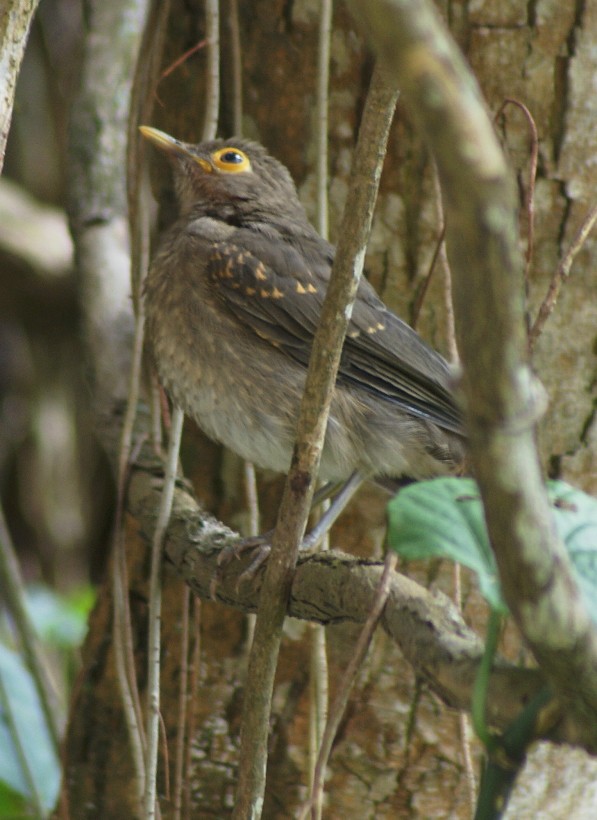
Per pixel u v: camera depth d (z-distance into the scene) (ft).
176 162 25.29
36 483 48.60
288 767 22.16
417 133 21.83
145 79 23.68
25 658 27.32
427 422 23.56
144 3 28.37
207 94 21.79
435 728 21.93
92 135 27.78
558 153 21.63
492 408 8.55
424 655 13.38
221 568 20.31
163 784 23.09
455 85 7.36
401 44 7.28
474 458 9.03
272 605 15.38
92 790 23.98
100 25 28.40
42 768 29.04
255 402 23.71
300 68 22.88
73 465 48.47
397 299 22.61
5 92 15.62
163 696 23.43
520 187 21.77
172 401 24.35
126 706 21.18
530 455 8.89
